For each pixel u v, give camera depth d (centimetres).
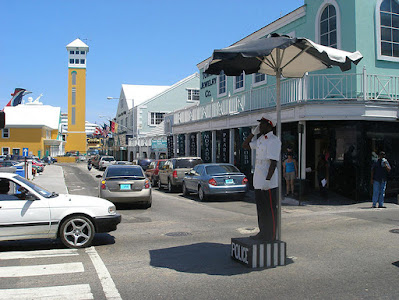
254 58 729
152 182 2367
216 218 1129
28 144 6038
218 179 1499
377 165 1266
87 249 746
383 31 1538
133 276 568
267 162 618
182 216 1173
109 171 1355
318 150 1591
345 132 1464
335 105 1380
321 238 816
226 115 2042
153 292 500
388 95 1452
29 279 554
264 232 629
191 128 2573
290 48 705
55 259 669
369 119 1398
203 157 2391
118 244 789
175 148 2970
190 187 1703
